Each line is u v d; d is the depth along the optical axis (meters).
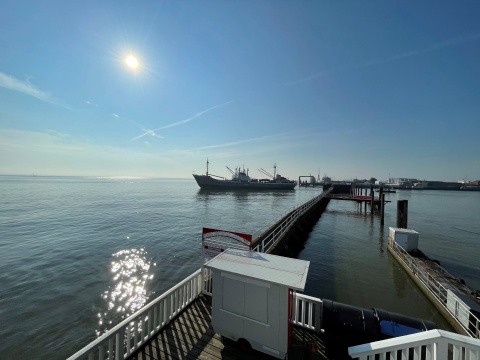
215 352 4.73
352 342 4.55
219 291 4.89
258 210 46.75
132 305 11.14
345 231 27.58
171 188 123.44
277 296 4.32
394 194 119.56
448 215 43.25
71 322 9.62
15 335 8.72
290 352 4.37
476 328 7.85
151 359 4.54
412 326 4.50
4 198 57.59
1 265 15.44
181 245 20.91
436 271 12.38
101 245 20.33
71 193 75.88
